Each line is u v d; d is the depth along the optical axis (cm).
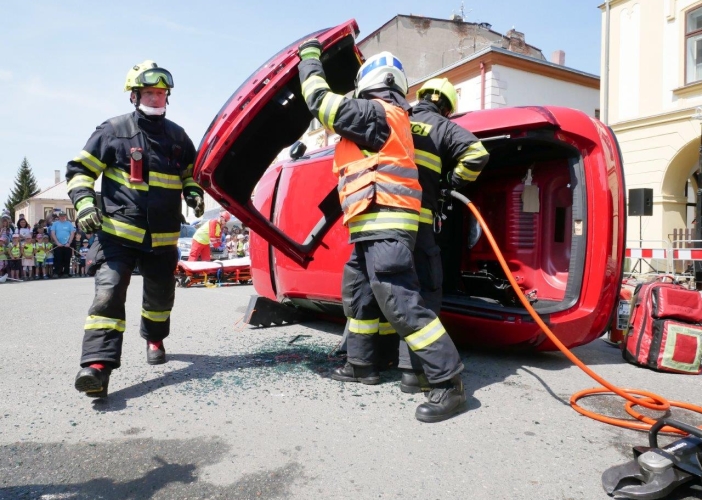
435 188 317
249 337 484
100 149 319
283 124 359
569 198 425
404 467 223
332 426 266
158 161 332
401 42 2358
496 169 466
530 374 361
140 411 288
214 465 225
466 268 490
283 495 200
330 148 464
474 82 1894
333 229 429
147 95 324
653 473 194
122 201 323
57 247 1439
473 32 2408
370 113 274
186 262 1095
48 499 197
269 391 321
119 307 310
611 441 249
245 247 1717
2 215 1409
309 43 306
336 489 205
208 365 382
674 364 368
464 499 197
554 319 362
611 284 370
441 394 278
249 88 315
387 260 276
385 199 276
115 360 301
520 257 451
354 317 334
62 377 355
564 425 269
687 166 1422
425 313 281
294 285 482
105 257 318
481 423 270
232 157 337
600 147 363
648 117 1445
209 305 723
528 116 352
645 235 1462
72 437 254
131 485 208
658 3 1427
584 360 408
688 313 379
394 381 344
